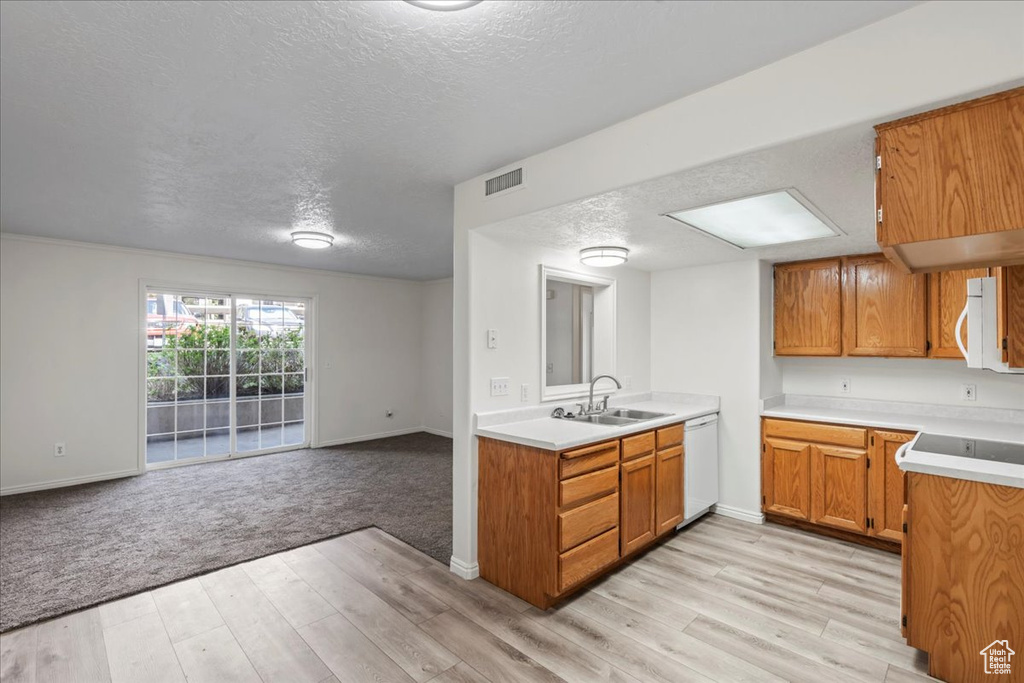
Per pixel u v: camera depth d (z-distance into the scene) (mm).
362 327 6598
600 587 2625
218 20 1389
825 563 2900
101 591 2562
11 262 4223
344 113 1971
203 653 2074
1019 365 2143
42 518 3639
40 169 2596
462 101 1876
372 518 3664
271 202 3205
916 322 3205
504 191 2553
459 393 2840
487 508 2713
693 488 3471
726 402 3801
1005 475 1763
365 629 2244
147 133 2154
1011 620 1754
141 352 4867
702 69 1671
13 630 2230
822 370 3834
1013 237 1371
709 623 2279
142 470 4871
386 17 1375
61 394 4449
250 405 5695
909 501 1959
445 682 1886
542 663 1996
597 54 1569
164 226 3871
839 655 2039
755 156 1725
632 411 3693
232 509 3854
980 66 1297
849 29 1473
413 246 4652
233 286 5441
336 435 6324
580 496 2480
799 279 3699
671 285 4184
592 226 2697
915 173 1426
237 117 2006
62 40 1484
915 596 1933
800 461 3395
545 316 3289
